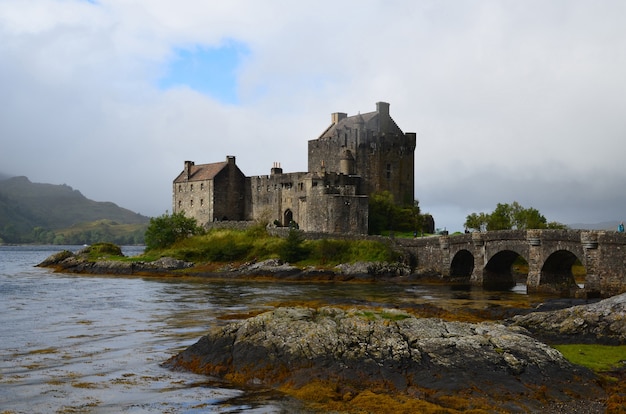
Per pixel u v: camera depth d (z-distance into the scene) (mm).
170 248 112062
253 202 134625
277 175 128250
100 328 43312
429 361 28359
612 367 30234
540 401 25375
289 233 100875
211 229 120438
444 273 87125
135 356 33844
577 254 63250
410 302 58719
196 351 31672
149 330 42438
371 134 128750
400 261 93875
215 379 29062
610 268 59656
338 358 28641
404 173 131750
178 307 55469
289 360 29016
